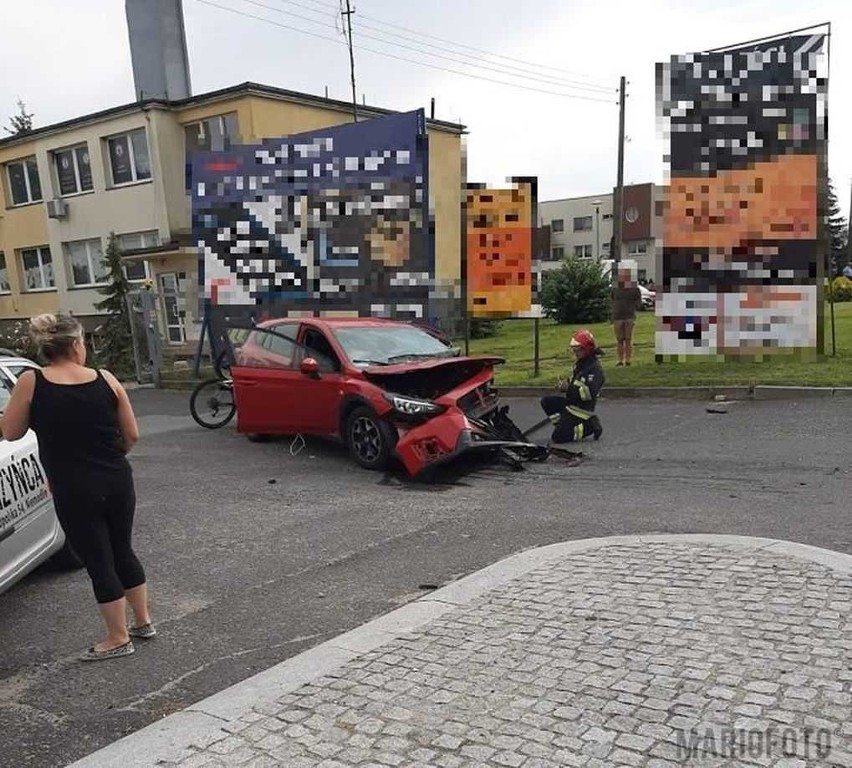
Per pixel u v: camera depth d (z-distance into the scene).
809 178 12.70
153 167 23.55
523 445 8.12
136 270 24.50
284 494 7.68
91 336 25.11
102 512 4.21
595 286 26.02
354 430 8.63
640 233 58.53
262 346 9.93
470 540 5.85
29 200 28.12
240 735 3.20
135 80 24.88
